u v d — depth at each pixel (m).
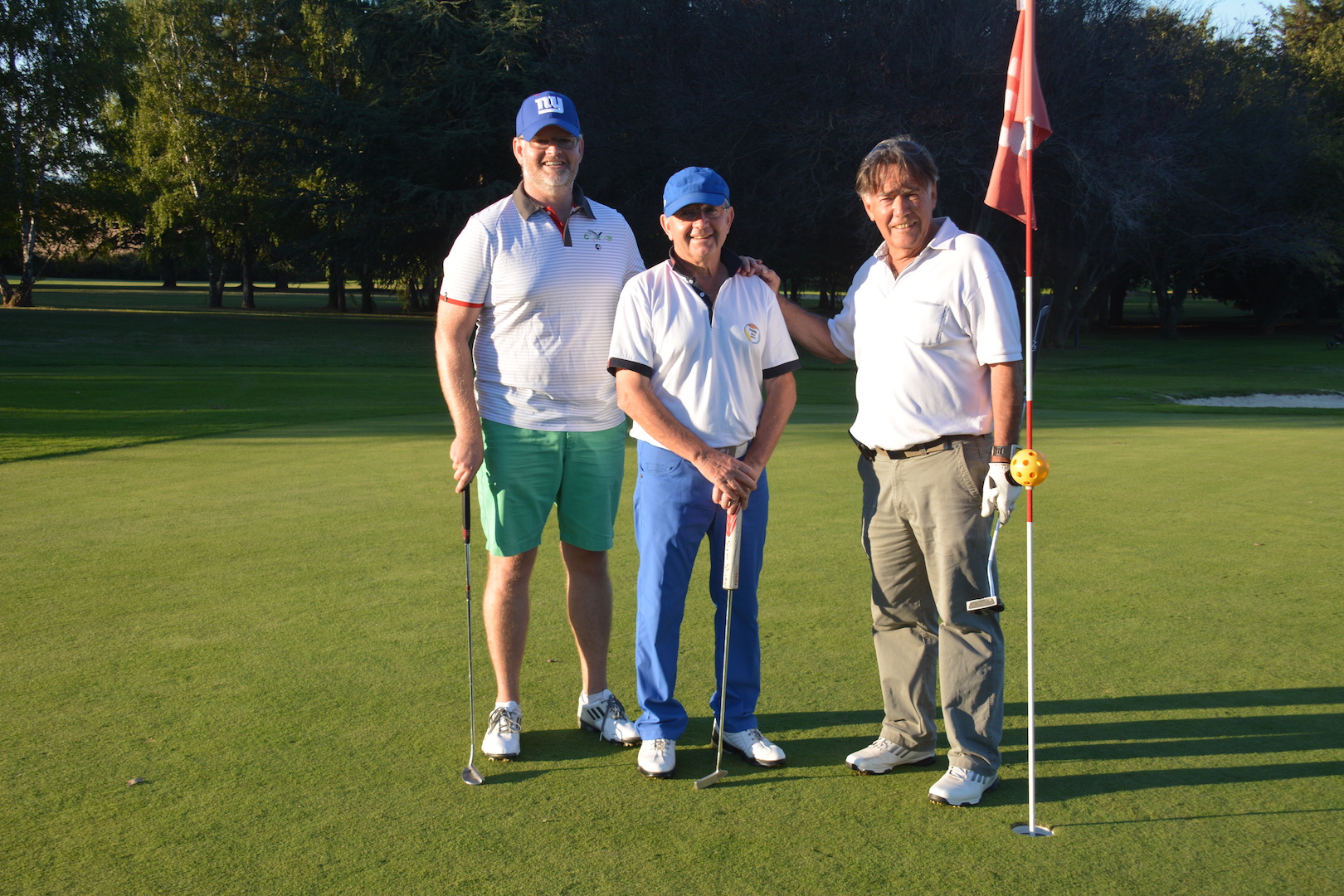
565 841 2.47
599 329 3.19
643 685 2.94
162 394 13.40
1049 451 8.62
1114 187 22.83
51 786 2.72
